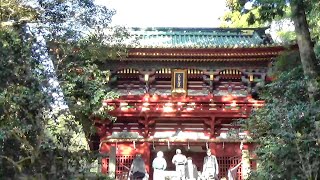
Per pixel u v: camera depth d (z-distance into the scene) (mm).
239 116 30781
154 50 31156
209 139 31281
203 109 31031
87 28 18781
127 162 31016
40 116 15977
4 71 15344
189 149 33500
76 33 18312
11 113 15609
